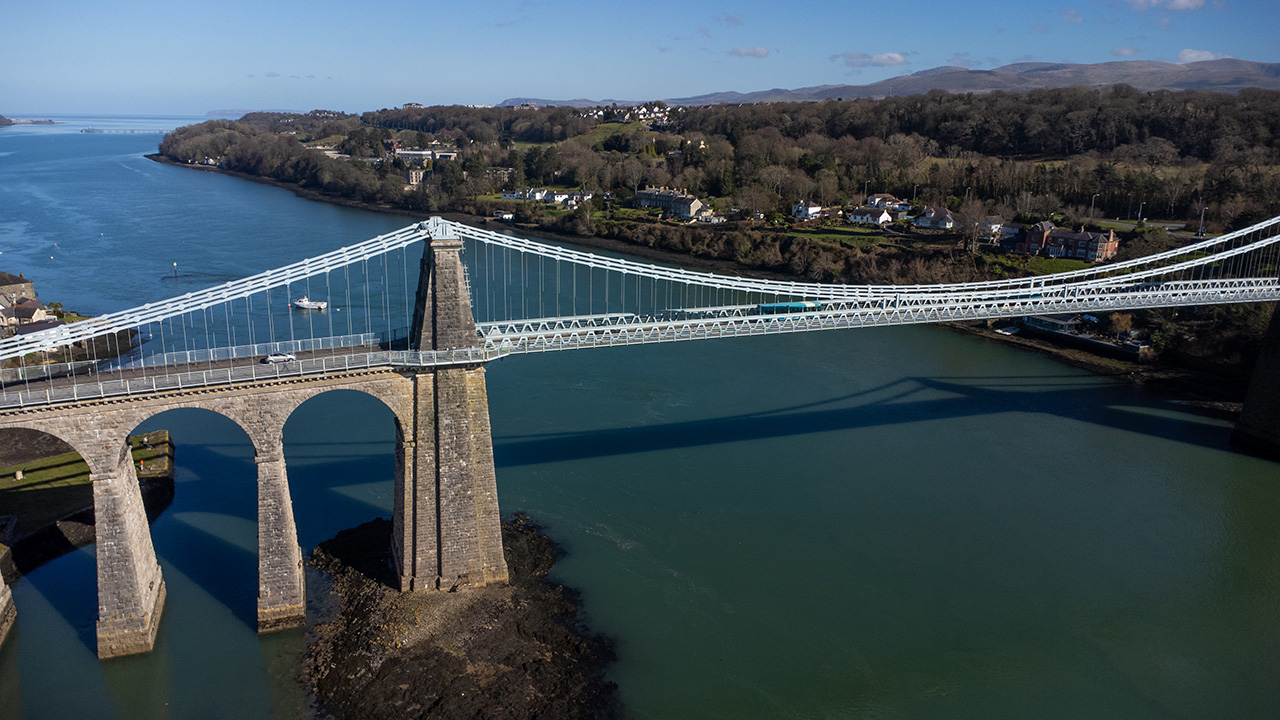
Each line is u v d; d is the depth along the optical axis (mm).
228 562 58719
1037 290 89625
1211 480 76812
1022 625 55188
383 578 56250
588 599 55938
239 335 108812
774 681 49281
